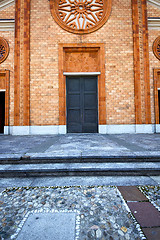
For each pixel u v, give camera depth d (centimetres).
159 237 105
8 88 737
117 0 753
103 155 258
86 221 123
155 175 229
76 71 745
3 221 123
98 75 738
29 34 727
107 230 112
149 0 765
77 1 746
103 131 708
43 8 739
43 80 720
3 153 286
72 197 164
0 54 755
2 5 752
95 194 170
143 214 132
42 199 160
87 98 752
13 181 212
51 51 730
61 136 602
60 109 709
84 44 732
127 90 729
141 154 263
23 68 716
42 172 229
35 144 394
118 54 738
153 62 759
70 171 229
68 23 743
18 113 701
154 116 738
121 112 721
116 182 204
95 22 746
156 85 744
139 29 741
